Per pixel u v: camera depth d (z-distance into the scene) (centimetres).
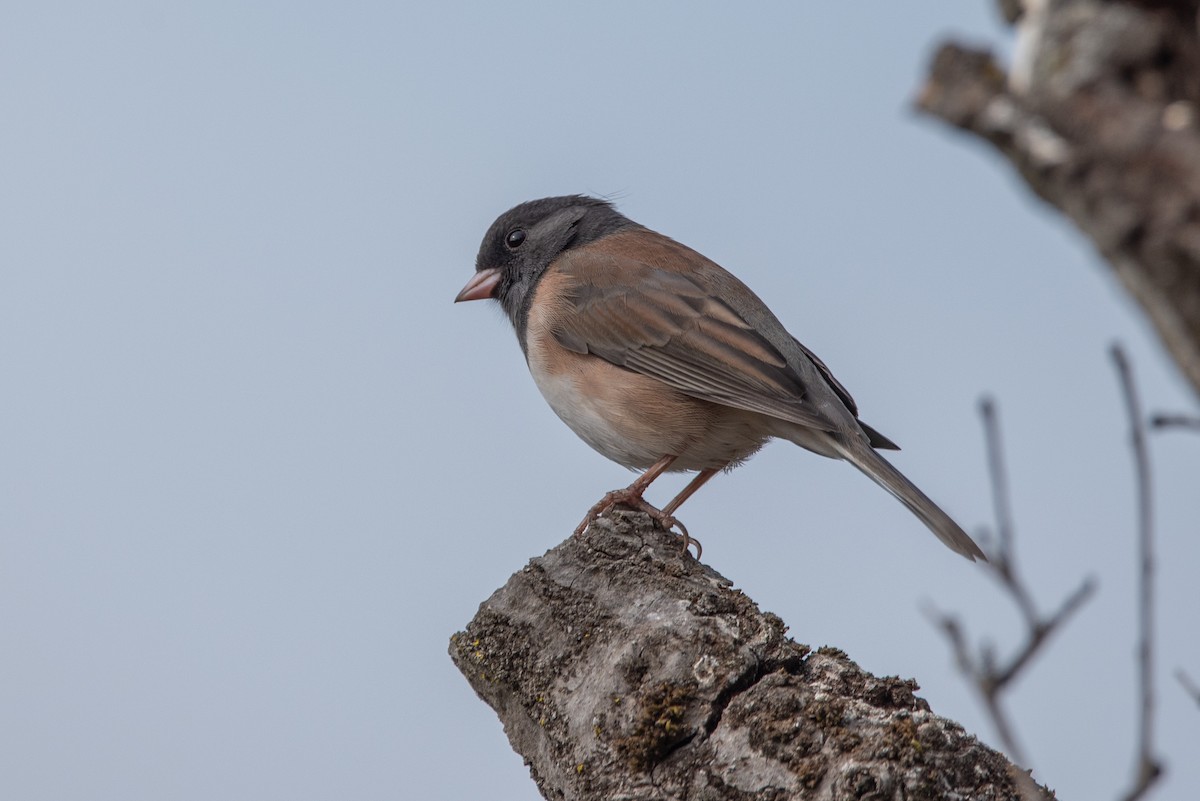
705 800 566
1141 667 373
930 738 545
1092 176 327
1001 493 390
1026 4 348
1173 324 329
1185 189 312
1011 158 345
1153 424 379
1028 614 372
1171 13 324
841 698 572
